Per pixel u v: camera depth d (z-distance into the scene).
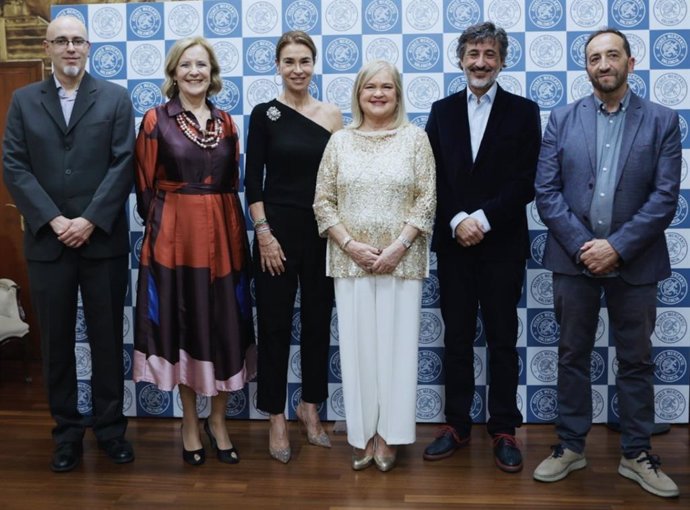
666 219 2.29
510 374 2.61
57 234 2.48
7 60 4.53
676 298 3.00
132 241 3.17
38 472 2.56
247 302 2.69
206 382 2.51
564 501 2.27
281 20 3.04
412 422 2.53
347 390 2.54
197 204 2.52
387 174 2.45
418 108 3.01
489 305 2.61
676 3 2.91
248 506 2.25
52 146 2.53
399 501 2.28
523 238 2.61
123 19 3.10
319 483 2.44
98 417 2.68
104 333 2.62
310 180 2.65
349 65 3.02
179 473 2.54
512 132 2.52
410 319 2.51
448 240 2.63
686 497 2.30
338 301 2.55
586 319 2.42
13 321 3.92
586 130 2.39
